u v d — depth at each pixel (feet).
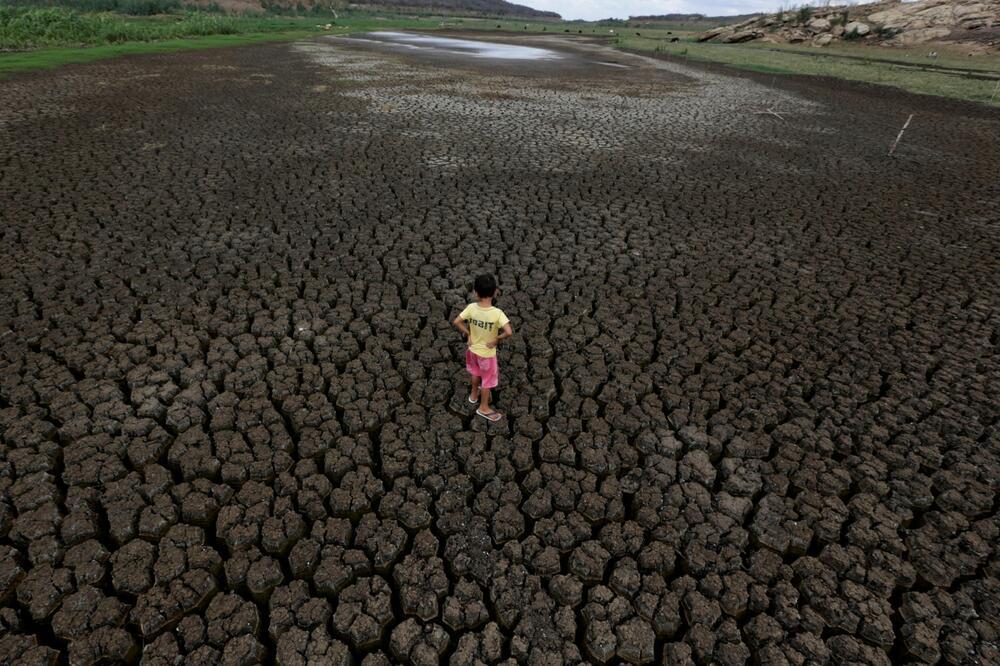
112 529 12.78
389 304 22.99
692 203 37.32
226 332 20.48
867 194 40.60
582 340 21.29
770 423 17.31
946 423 17.31
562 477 14.97
